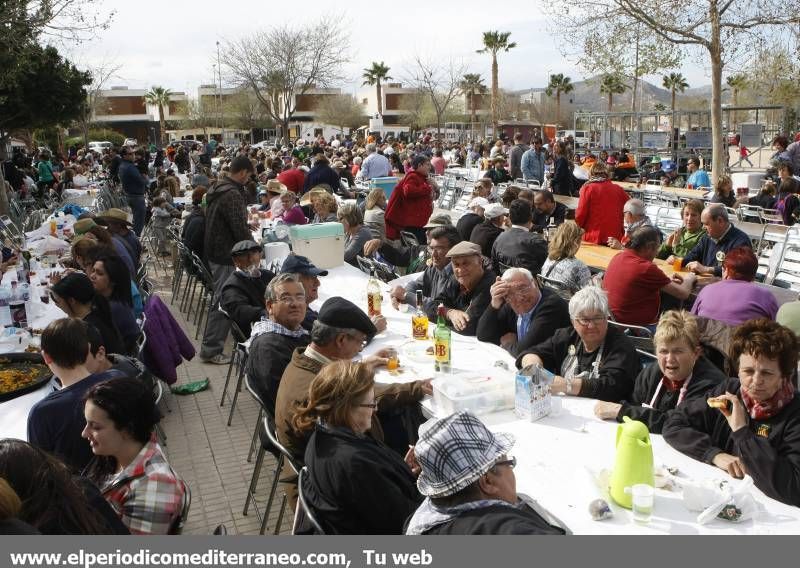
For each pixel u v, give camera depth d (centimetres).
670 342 313
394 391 346
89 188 1722
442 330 386
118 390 258
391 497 248
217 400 577
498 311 462
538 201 856
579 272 541
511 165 1661
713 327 362
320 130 5144
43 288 592
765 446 253
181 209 1297
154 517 254
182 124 6100
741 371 267
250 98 4631
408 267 780
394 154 2186
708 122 2023
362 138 3619
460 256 489
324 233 669
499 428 311
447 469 195
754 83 1359
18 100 1888
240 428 524
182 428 526
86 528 217
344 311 332
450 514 197
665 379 328
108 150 2666
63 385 322
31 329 475
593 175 803
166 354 517
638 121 2039
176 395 588
